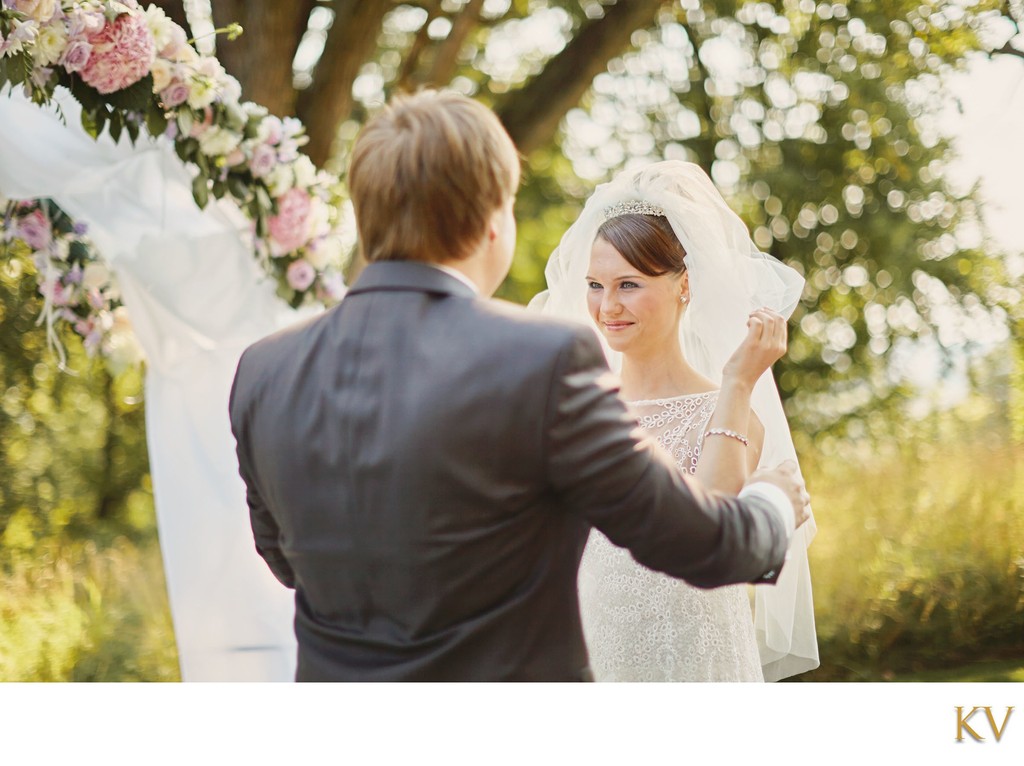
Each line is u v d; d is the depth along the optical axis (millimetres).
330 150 6875
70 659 5480
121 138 2865
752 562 1396
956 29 6969
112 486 8469
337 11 6672
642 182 2396
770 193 8562
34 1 2531
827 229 8547
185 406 2982
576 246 2541
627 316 2352
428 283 1421
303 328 1504
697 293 2377
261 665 2920
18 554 7285
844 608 5973
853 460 8438
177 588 2932
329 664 1419
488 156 1413
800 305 8703
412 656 1358
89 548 7168
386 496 1344
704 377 2508
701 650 2305
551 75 7078
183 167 2975
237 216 3021
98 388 7492
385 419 1354
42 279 3170
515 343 1350
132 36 2658
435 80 6902
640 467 1331
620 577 2357
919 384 8594
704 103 8773
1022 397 8078
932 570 6078
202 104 2781
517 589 1374
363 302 1440
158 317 2965
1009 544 6090
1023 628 5930
